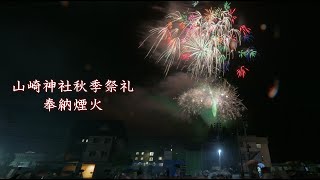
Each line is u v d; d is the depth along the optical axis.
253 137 33.50
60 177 20.36
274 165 30.08
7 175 24.47
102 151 31.09
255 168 23.05
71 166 27.59
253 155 31.88
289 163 28.20
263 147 32.81
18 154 31.48
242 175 19.89
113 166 29.09
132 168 27.61
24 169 25.91
